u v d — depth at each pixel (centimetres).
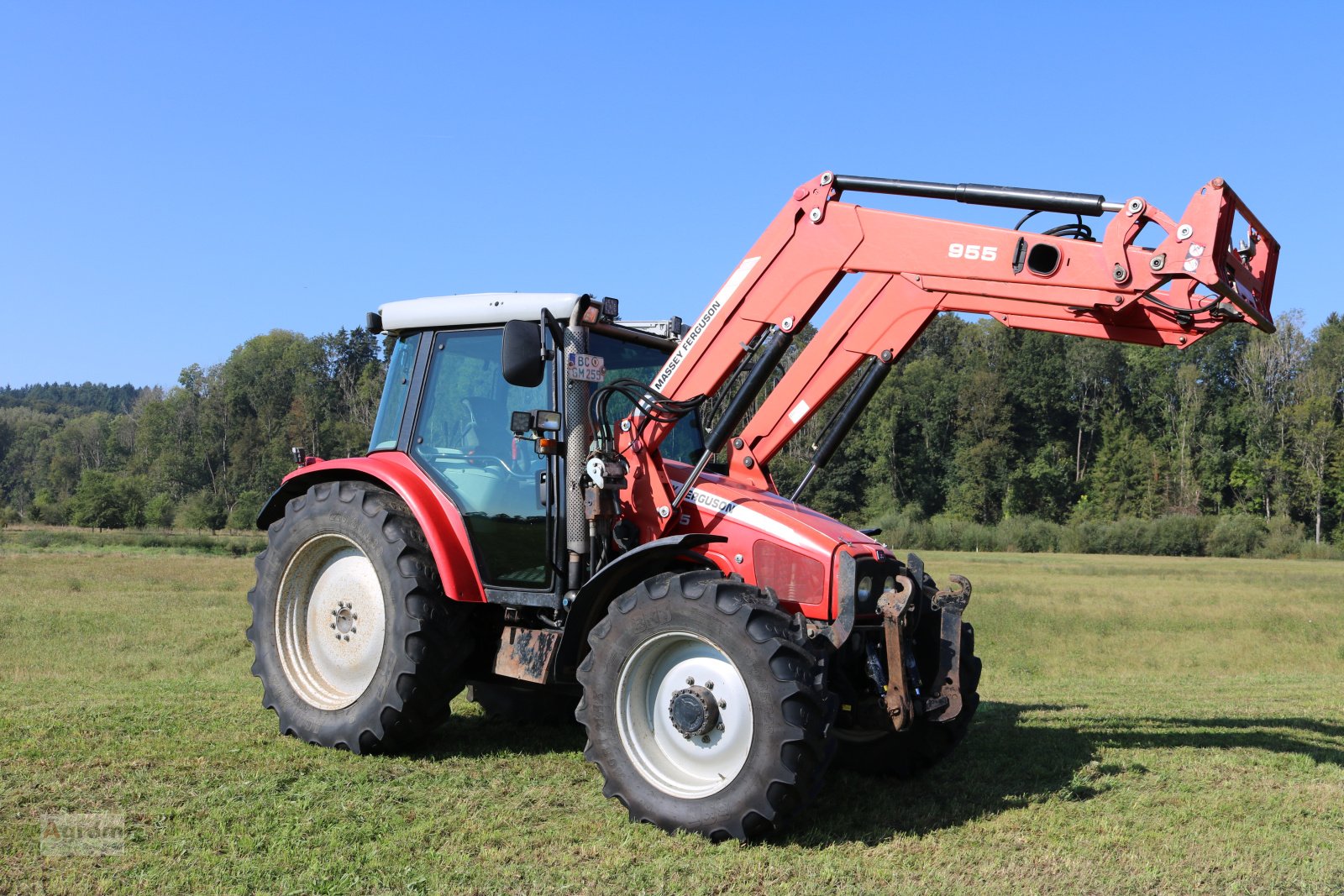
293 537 571
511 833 411
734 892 356
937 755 527
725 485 519
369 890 346
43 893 334
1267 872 390
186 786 451
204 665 1026
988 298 459
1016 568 3956
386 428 594
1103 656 1414
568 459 509
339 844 388
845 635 439
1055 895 361
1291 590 2712
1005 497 7306
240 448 8425
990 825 445
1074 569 3869
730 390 536
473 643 544
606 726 443
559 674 479
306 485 621
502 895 346
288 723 553
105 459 11438
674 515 500
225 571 2428
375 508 540
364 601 559
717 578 438
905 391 7631
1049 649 1468
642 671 449
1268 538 5681
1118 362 7750
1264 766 570
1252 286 437
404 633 518
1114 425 7562
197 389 9269
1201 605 2142
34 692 700
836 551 456
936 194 468
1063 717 738
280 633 574
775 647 408
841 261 485
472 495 540
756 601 422
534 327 497
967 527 6178
